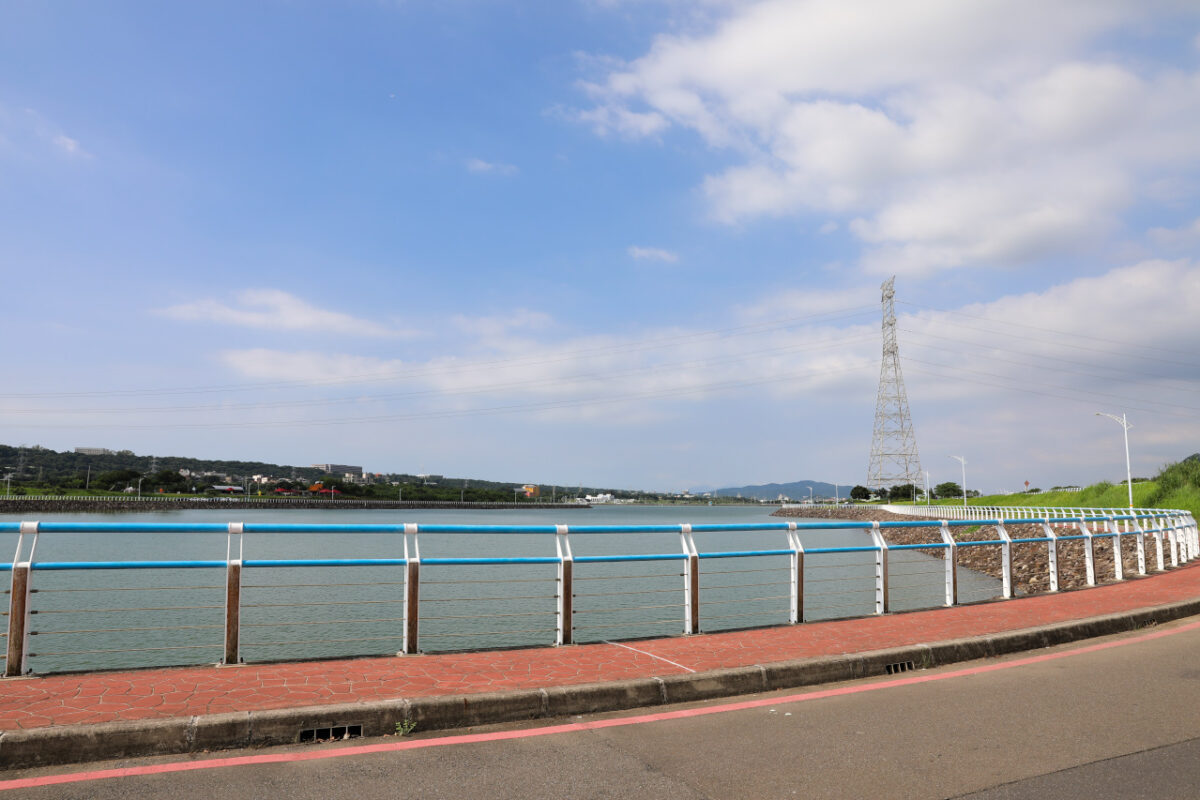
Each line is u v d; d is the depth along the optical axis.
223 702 5.88
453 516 165.50
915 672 8.19
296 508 172.25
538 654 8.10
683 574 9.46
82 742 5.06
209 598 25.86
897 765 5.18
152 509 145.25
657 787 4.73
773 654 8.11
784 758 5.32
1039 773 5.04
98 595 26.73
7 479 153.38
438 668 7.32
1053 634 9.77
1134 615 11.04
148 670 7.07
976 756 5.37
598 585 29.86
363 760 5.18
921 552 54.81
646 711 6.55
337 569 35.19
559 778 4.87
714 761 5.24
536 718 6.28
